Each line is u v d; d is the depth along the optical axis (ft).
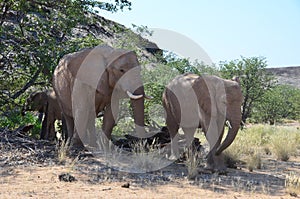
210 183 24.95
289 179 25.70
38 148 31.19
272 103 131.95
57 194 20.44
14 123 43.37
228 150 32.99
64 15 46.57
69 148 30.14
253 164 31.68
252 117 132.16
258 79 103.45
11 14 48.08
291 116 144.77
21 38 44.75
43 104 42.93
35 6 46.70
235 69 102.99
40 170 25.53
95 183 23.16
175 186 23.72
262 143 48.37
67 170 25.72
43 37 44.60
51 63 41.45
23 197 19.66
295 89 160.97
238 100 28.71
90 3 47.37
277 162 35.94
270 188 24.58
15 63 47.52
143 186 23.21
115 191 21.62
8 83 45.65
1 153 29.01
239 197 21.98
